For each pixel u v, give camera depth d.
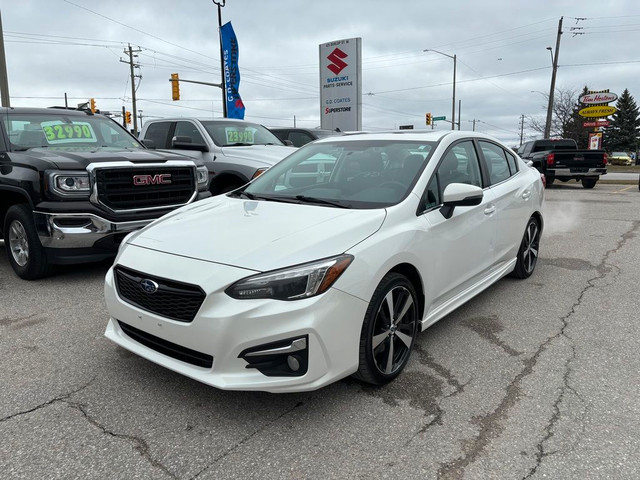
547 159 17.22
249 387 2.59
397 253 3.06
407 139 4.11
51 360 3.53
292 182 4.15
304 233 2.93
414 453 2.52
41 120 6.25
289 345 2.57
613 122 80.00
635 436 2.64
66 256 5.09
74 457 2.49
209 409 2.91
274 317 2.55
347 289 2.74
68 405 2.95
